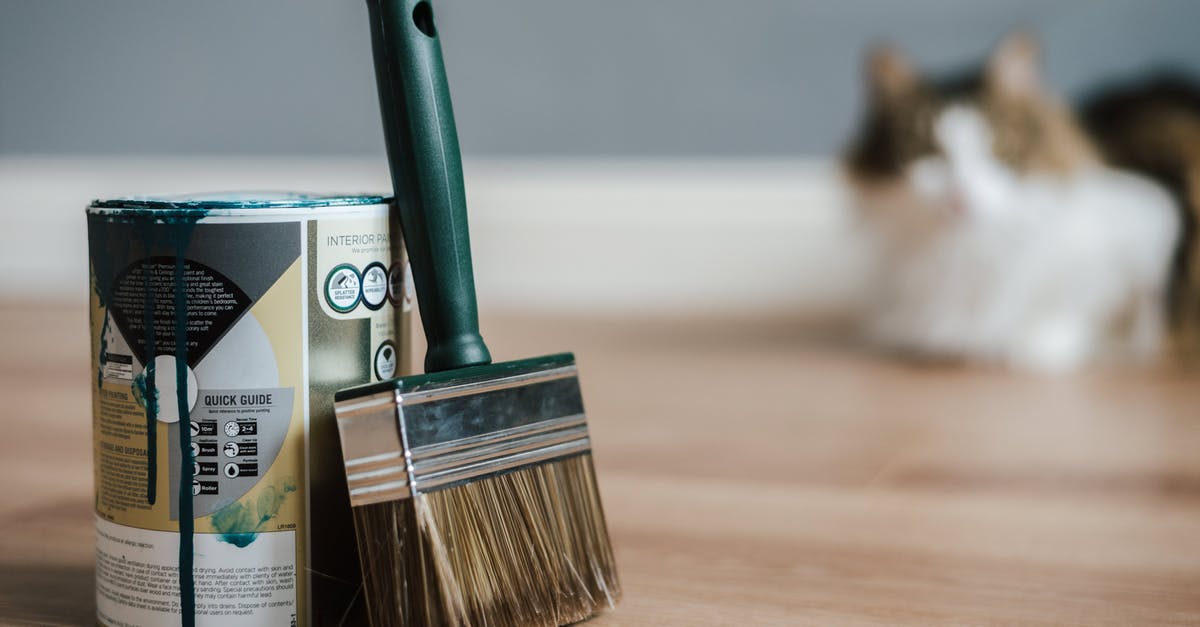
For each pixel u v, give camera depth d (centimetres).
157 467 60
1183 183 188
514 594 61
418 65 62
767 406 144
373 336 63
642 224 235
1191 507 95
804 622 67
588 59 231
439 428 59
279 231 59
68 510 90
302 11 238
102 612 64
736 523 90
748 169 229
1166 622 67
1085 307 184
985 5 213
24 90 250
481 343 63
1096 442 122
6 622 65
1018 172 184
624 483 104
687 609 69
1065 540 85
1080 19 208
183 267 59
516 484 63
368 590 58
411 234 62
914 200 190
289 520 60
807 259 228
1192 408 143
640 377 166
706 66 227
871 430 129
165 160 248
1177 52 205
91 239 62
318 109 240
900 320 195
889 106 193
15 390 150
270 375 60
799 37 222
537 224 238
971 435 126
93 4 244
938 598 71
